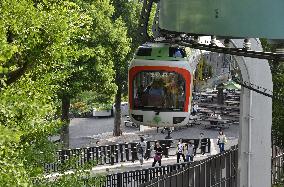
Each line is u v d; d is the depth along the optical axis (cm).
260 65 1883
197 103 5594
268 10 891
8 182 1114
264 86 1911
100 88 3572
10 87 1520
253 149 2034
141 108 2248
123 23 3894
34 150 1670
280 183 2623
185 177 2148
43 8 1731
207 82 3170
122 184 2741
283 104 2894
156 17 1176
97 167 3403
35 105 1278
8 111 1183
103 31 3638
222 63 3259
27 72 1675
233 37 927
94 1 3681
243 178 2062
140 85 2228
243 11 909
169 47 2200
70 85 3434
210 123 4950
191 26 996
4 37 1203
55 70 1883
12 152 1173
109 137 4644
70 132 4897
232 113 5316
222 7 933
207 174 2280
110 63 3619
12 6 1466
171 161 3753
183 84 2198
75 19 1778
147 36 1116
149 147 3734
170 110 2228
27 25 1501
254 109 1991
